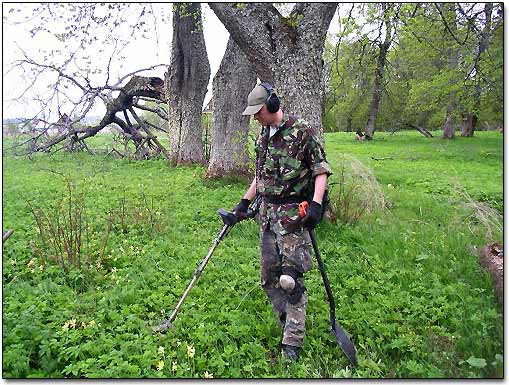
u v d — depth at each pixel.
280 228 3.76
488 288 5.04
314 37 6.97
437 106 24.02
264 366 3.54
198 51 13.48
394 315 4.28
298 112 6.99
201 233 6.82
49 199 8.85
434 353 3.72
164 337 3.80
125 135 17.03
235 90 10.81
